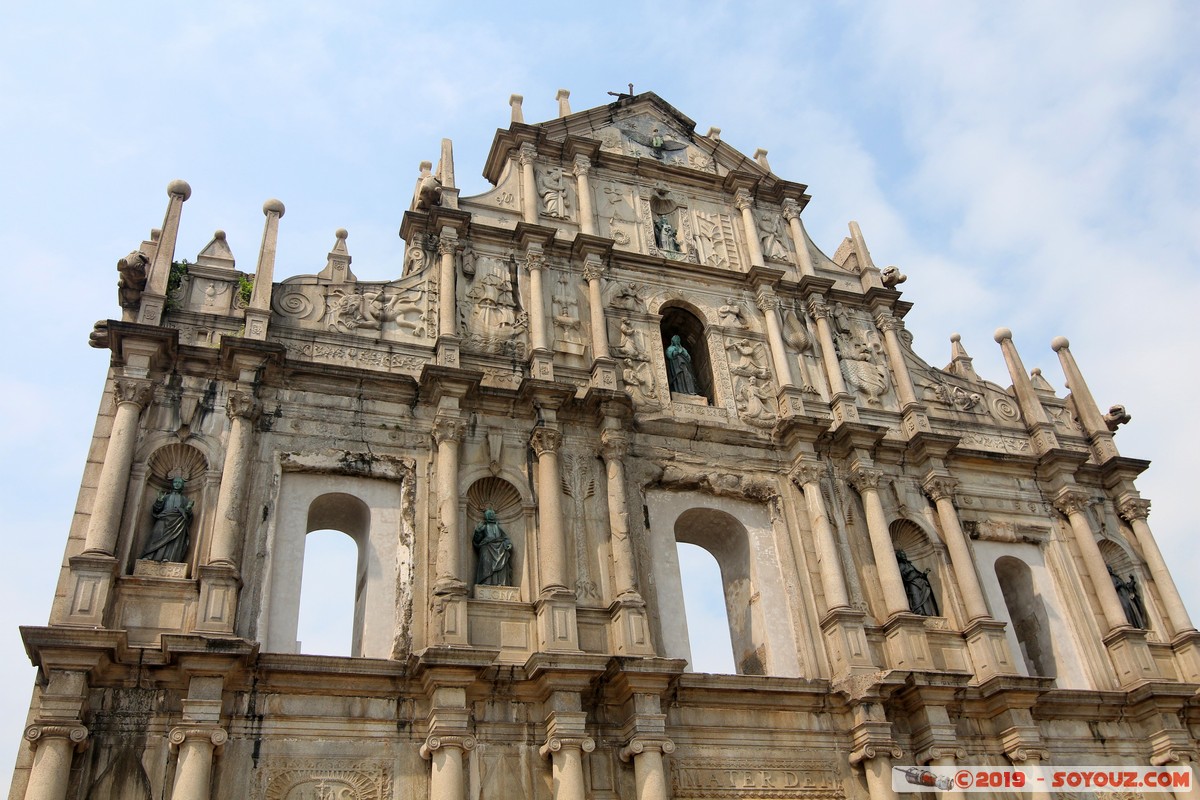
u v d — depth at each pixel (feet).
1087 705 84.02
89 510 66.03
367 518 74.13
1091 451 103.76
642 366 90.07
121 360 72.13
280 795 59.88
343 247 86.28
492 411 80.64
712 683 71.87
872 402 97.76
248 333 75.77
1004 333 107.86
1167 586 94.27
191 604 64.64
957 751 75.51
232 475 68.90
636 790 66.44
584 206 97.09
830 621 79.46
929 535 90.17
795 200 109.50
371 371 77.30
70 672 57.57
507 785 64.80
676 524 87.15
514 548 76.02
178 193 80.38
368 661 64.28
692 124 111.96
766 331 97.76
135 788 57.16
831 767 73.61
